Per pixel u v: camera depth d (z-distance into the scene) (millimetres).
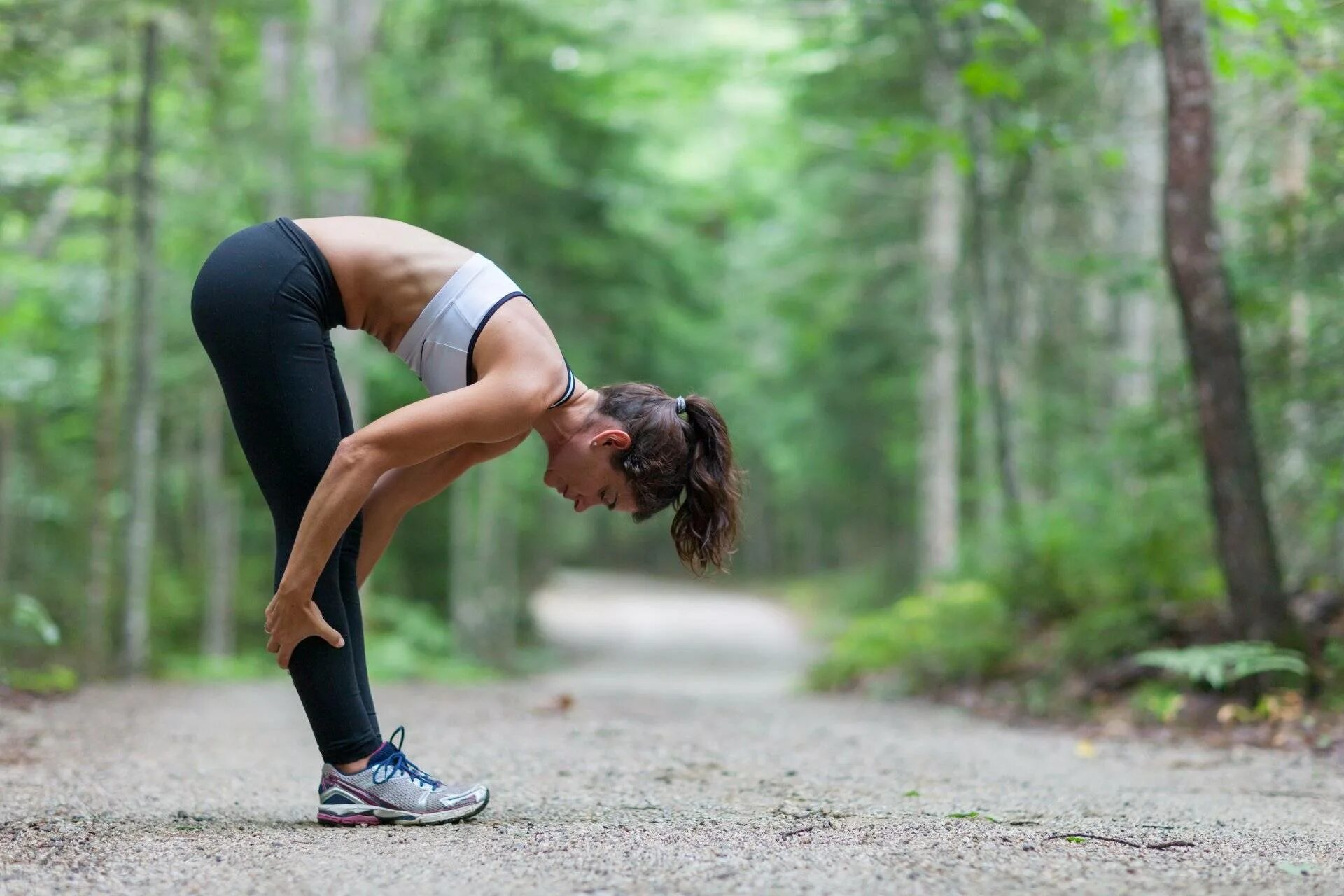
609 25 15352
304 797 3432
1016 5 10211
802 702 8078
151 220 9562
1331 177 7242
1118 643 7004
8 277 11141
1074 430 14844
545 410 2785
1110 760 4750
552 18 15094
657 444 2783
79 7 8000
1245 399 6020
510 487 17859
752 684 13734
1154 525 8461
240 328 2705
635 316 18328
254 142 10617
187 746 4602
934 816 3002
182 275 12680
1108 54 10883
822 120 15461
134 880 2201
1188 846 2582
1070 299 15500
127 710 6039
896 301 18359
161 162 10695
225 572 14047
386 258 2770
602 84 16344
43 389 13086
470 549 17969
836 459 24484
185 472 15656
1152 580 8133
